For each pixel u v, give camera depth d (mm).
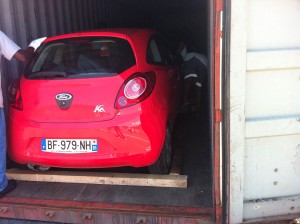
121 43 3510
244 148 2547
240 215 2643
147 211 2865
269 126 2516
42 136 3221
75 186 3439
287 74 2479
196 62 5555
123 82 3186
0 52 3367
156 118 3256
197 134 4875
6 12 4113
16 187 3453
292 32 2436
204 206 2936
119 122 3080
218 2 2395
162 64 4148
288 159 2613
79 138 3139
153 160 3211
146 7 11234
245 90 2455
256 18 2404
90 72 3270
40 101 3240
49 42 3652
